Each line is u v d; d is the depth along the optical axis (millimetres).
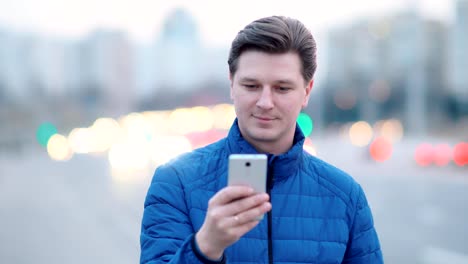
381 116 64125
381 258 2006
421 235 8234
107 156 30078
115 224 9547
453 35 47656
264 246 1792
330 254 1836
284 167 1841
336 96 71062
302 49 1766
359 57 67312
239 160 1555
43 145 42406
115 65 117250
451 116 53688
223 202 1484
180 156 1980
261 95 1764
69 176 19172
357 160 23469
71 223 9672
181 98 115625
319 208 1875
